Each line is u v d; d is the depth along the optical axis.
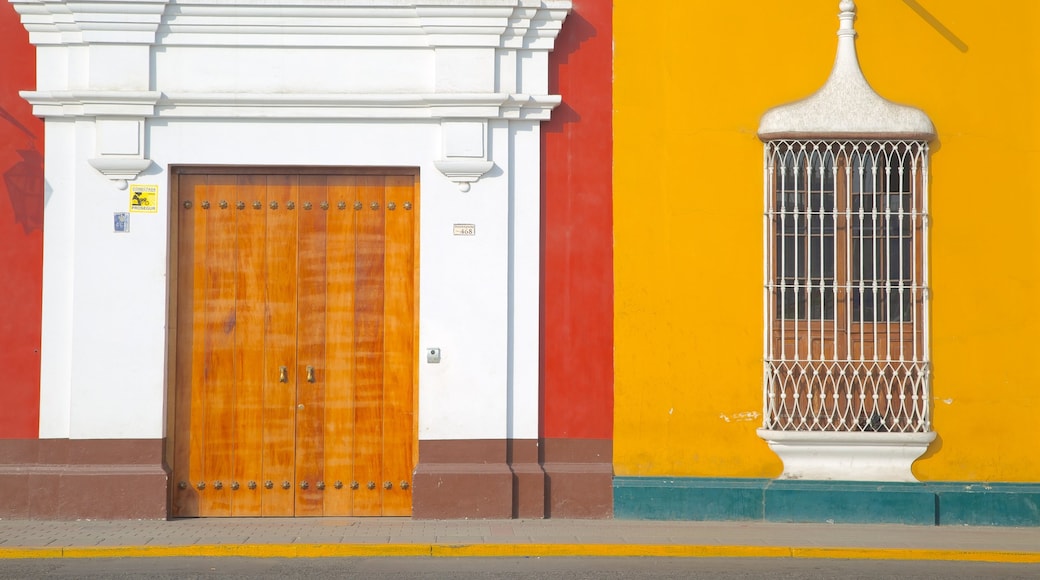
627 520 10.30
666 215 10.48
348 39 10.31
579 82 10.51
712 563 8.91
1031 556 9.12
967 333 10.44
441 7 10.23
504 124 10.39
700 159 10.50
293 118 10.27
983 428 10.41
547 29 10.41
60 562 8.69
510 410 10.35
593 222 10.47
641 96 10.52
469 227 10.34
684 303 10.45
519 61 10.47
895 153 10.51
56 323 10.16
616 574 8.41
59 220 10.18
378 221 10.48
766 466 10.44
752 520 10.32
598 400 10.42
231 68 10.28
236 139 10.26
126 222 10.16
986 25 10.55
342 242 10.46
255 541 9.17
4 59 10.21
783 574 8.52
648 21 10.55
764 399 10.41
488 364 10.32
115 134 10.13
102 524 9.87
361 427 10.42
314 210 10.46
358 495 10.41
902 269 10.44
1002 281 10.46
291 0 10.20
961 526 10.28
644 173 10.48
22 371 10.16
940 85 10.53
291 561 8.80
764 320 10.43
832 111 10.41
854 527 10.13
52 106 10.14
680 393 10.44
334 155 10.31
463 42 10.32
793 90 10.52
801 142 10.48
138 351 10.14
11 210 10.17
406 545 9.07
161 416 10.14
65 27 10.16
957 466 10.41
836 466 10.41
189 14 10.20
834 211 10.44
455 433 10.28
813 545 9.30
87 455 10.08
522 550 9.14
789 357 10.45
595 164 10.48
